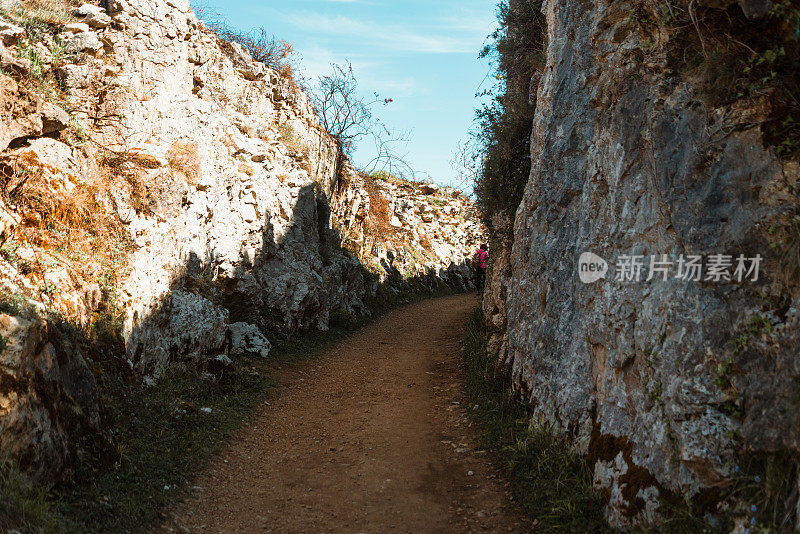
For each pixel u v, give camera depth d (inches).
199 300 347.6
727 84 171.0
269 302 490.9
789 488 135.4
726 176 168.6
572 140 274.4
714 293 164.2
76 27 316.2
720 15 175.0
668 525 156.0
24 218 229.6
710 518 148.9
